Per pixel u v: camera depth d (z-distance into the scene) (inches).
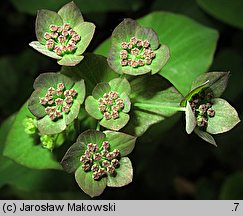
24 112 6.1
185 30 6.5
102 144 5.1
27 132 5.7
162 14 6.6
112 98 5.3
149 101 5.6
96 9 7.5
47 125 5.3
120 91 5.3
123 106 5.3
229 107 5.3
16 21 8.7
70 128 5.6
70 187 6.9
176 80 6.3
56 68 8.3
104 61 5.5
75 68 5.5
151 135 6.1
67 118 5.3
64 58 5.2
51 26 5.3
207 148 8.3
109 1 7.6
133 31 5.3
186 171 8.3
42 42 5.3
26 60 8.4
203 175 8.5
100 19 7.9
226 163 8.5
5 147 6.0
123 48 5.3
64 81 5.3
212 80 5.2
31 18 8.5
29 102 5.2
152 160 8.3
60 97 5.3
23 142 6.1
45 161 6.0
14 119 6.6
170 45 6.4
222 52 7.8
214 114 5.3
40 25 5.3
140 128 5.6
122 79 5.3
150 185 8.3
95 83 5.6
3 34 8.7
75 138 5.6
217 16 7.1
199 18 7.6
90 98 5.3
